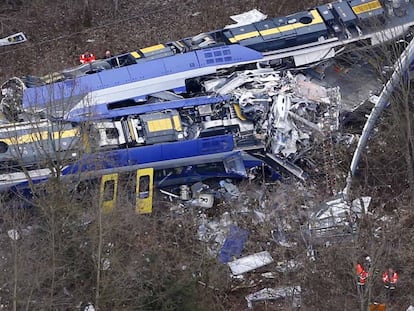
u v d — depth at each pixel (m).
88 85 105.31
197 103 105.19
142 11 131.62
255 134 104.38
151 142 101.69
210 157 104.62
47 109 96.56
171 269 89.12
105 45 126.00
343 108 111.12
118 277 84.38
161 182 105.44
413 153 102.25
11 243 85.81
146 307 84.38
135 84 106.19
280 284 94.81
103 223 83.88
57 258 83.69
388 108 109.31
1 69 122.56
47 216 85.19
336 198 101.88
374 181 106.25
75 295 84.50
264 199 104.19
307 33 112.50
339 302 91.50
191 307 85.19
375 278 88.81
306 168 107.12
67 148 94.19
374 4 115.12
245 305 93.50
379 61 111.12
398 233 98.81
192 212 103.06
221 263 95.25
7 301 81.50
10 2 132.50
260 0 130.75
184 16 130.25
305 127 106.88
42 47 126.12
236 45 110.69
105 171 99.19
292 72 112.94
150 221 99.25
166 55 112.00
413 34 111.69
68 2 132.25
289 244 98.75
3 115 104.44
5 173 99.00
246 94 105.94
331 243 97.12
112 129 102.25
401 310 92.12
